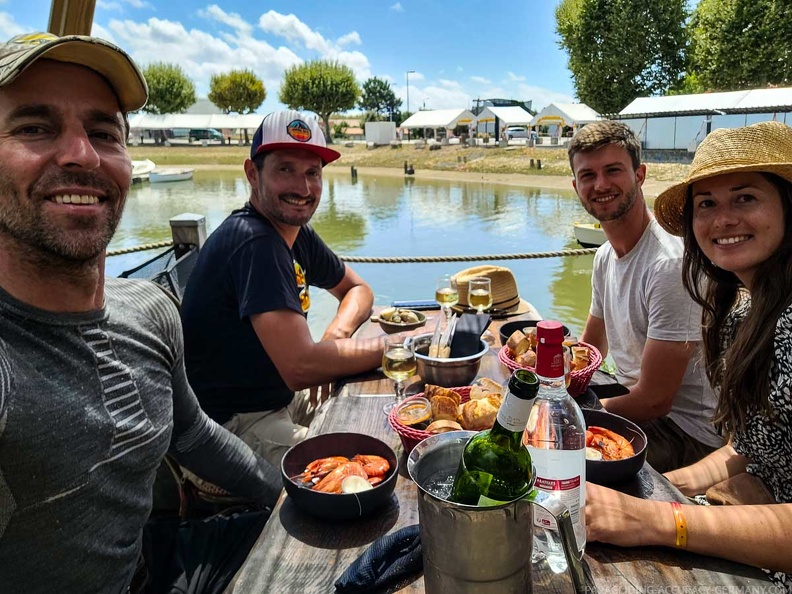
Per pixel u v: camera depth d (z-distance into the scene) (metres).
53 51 1.06
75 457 1.08
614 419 1.42
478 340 1.88
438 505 0.82
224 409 2.27
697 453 2.21
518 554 0.84
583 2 28.38
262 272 2.08
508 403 0.81
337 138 71.81
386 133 50.75
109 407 1.17
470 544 0.81
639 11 26.89
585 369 1.75
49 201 1.08
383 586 1.00
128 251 4.26
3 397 0.98
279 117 2.30
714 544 1.07
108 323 1.23
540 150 32.59
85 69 1.12
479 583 0.83
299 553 1.11
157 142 57.66
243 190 24.52
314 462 1.35
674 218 1.74
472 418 1.40
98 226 1.14
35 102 1.08
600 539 1.10
